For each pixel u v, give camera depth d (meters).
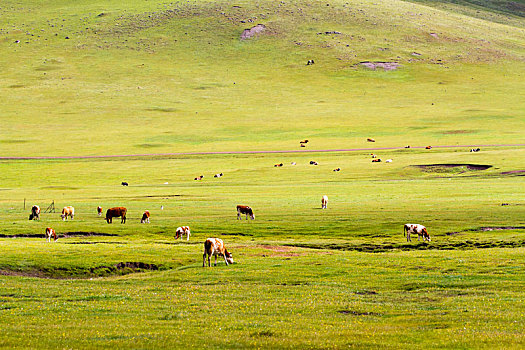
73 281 31.05
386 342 17.69
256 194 86.88
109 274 35.56
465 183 92.50
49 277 33.94
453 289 26.81
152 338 18.25
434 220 56.03
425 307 23.14
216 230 54.88
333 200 75.44
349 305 23.59
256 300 24.80
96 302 24.39
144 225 58.03
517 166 109.62
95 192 95.88
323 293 26.38
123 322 20.66
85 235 54.12
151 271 35.62
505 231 49.69
